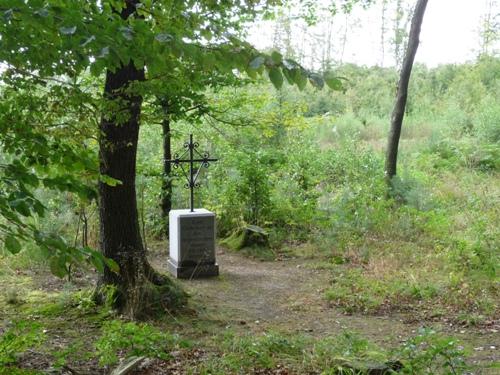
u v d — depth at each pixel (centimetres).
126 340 498
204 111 968
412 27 1329
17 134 319
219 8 629
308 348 580
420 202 1285
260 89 1156
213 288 847
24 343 407
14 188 270
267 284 874
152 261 1023
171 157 1184
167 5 395
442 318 702
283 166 1466
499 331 652
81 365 520
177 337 543
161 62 284
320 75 251
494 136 1961
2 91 413
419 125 2325
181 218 899
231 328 664
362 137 2255
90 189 297
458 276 827
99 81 735
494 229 1021
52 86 426
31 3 249
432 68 3167
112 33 262
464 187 1470
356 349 535
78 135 460
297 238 1166
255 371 512
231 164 1248
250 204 1201
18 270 906
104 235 709
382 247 1034
